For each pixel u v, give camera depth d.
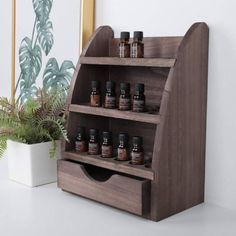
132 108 1.26
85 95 1.38
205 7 1.23
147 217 1.17
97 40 1.38
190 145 1.23
